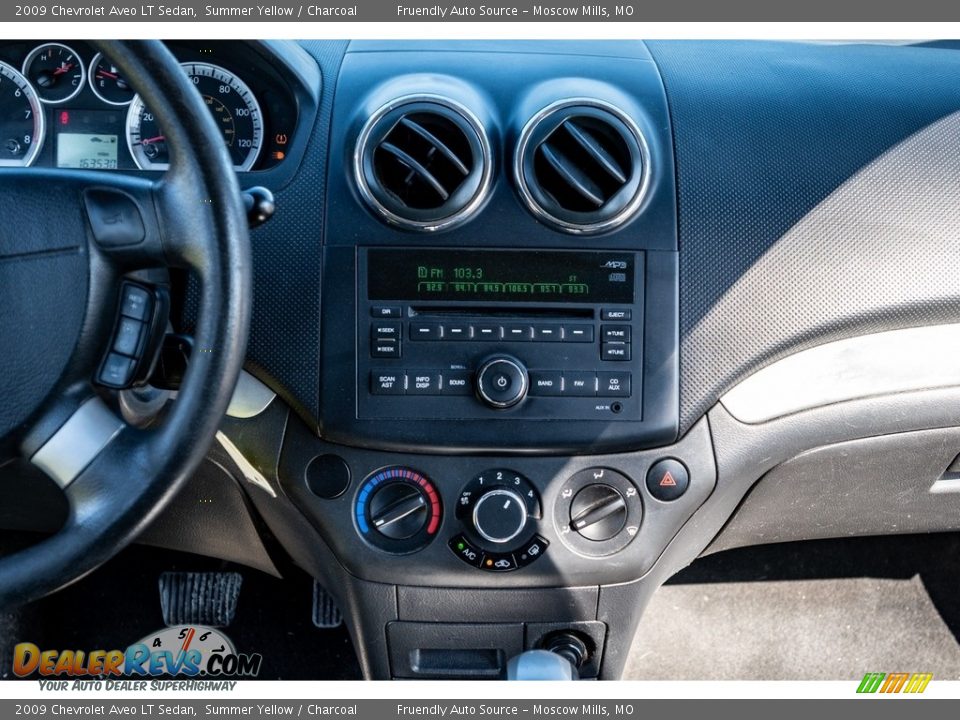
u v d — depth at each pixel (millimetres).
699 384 1127
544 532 1128
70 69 1186
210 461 1173
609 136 1140
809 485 1277
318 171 1146
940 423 1222
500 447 1113
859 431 1207
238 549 1341
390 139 1123
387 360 1110
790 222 1153
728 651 1701
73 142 1199
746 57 1299
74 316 840
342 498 1134
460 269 1116
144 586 1692
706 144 1174
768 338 1137
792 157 1182
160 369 951
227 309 808
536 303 1114
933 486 1329
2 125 1198
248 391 1142
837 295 1150
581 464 1128
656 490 1136
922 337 1203
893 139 1208
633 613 1172
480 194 1112
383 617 1164
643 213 1134
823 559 1763
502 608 1155
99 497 817
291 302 1119
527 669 1046
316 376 1116
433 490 1124
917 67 1317
